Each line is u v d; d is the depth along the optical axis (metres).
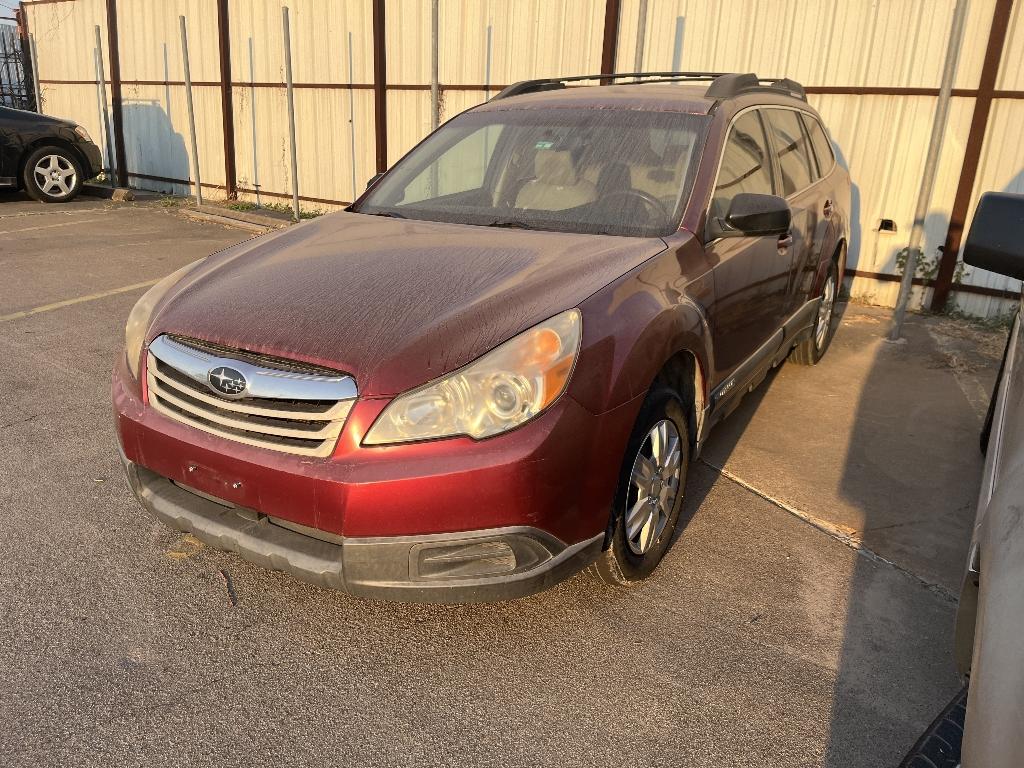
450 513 2.19
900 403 4.81
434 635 2.63
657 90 3.91
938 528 3.38
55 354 5.21
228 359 2.36
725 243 3.31
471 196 3.58
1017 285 6.50
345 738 2.20
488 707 2.32
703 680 2.45
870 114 6.84
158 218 10.84
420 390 2.19
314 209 11.07
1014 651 1.21
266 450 2.31
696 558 3.11
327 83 10.36
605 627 2.68
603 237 3.05
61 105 14.95
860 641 2.65
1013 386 2.22
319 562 2.28
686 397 3.08
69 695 2.32
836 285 5.43
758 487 3.71
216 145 12.02
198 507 2.52
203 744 2.16
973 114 6.41
